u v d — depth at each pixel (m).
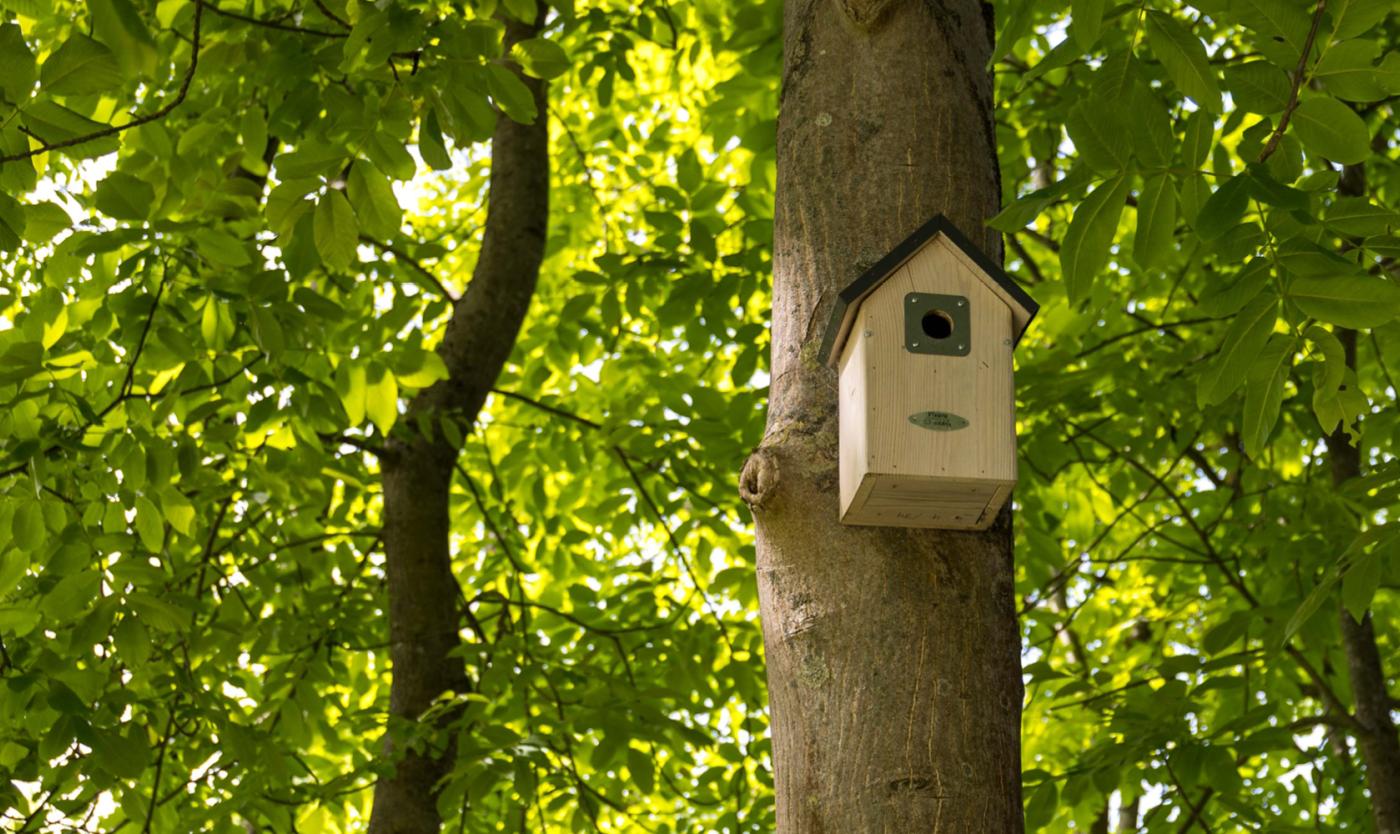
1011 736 2.69
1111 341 6.71
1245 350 3.08
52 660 4.93
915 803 2.55
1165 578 8.31
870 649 2.69
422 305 7.82
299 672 6.59
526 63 3.93
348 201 3.66
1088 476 7.84
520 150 7.49
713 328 6.65
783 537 2.86
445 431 6.43
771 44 5.97
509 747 5.23
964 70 3.36
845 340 2.96
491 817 7.70
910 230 3.11
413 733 5.59
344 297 7.72
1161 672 5.31
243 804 5.50
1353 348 6.51
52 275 4.60
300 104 5.25
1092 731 8.45
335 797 6.18
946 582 2.76
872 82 3.26
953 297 2.93
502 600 7.22
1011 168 7.73
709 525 7.33
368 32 3.67
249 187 5.16
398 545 6.69
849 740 2.63
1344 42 2.86
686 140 10.30
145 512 4.91
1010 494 2.79
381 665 8.46
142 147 5.28
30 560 5.12
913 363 2.86
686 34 8.14
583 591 7.35
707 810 8.41
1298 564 6.56
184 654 5.75
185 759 6.02
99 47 3.08
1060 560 7.01
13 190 3.90
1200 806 6.17
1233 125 3.70
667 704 6.62
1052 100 7.29
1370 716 6.19
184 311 5.96
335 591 7.05
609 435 7.13
